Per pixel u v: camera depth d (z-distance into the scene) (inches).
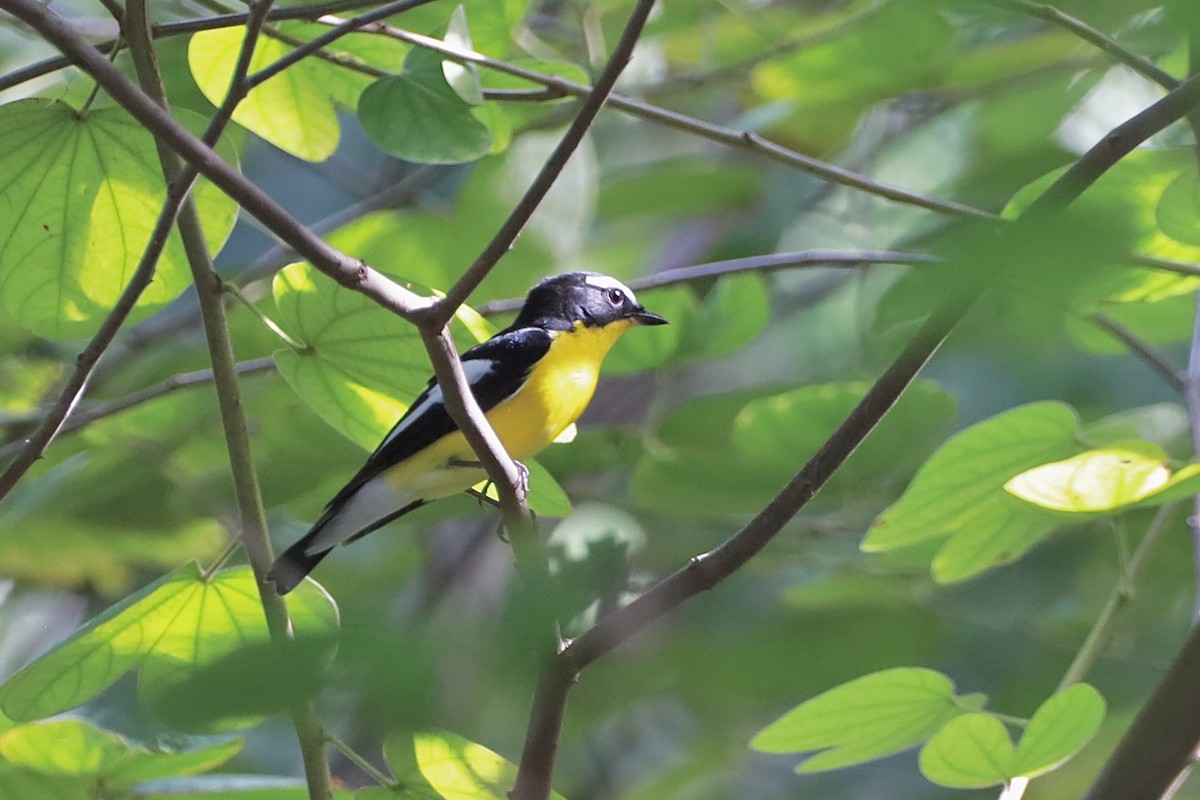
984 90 454.6
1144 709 231.6
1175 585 446.6
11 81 258.7
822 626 312.5
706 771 496.7
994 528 283.7
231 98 232.4
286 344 293.9
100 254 282.7
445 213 512.1
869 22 272.1
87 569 485.7
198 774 285.7
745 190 566.6
